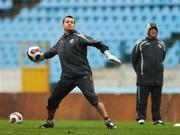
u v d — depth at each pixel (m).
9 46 71.56
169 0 70.06
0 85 65.06
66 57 25.17
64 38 25.36
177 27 69.38
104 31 70.38
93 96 25.00
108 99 47.09
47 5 72.31
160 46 33.12
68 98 47.81
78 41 24.95
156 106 33.41
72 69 25.09
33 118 48.62
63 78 25.38
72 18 25.27
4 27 72.44
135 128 26.73
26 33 72.19
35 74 53.84
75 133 22.09
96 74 65.25
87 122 39.84
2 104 49.44
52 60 67.81
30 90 53.94
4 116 49.25
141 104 33.25
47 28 72.00
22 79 54.16
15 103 49.25
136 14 70.25
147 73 32.94
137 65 33.31
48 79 53.81
